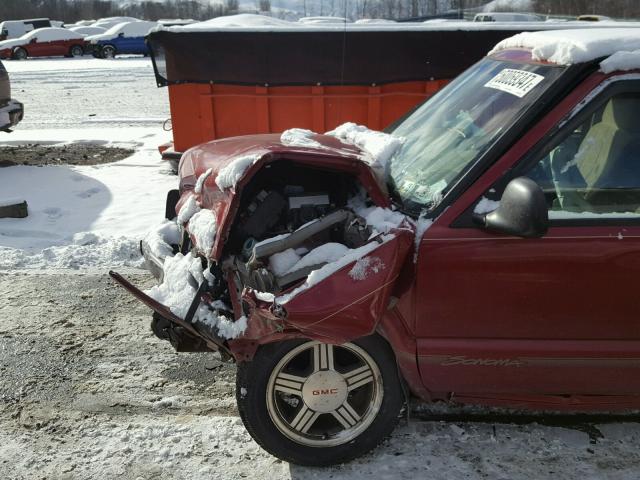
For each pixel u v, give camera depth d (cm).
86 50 3108
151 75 2119
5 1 7131
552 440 296
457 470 276
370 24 664
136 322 423
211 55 662
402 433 301
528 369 264
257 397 265
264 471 278
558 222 248
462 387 271
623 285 249
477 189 250
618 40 255
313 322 233
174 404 330
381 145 310
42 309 439
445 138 296
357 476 273
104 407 327
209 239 283
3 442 299
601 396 275
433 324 258
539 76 266
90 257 534
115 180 784
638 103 253
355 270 238
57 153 948
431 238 248
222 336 260
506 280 250
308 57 657
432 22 692
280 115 688
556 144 250
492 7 1200
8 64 2589
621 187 254
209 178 314
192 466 282
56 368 364
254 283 257
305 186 302
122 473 278
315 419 275
